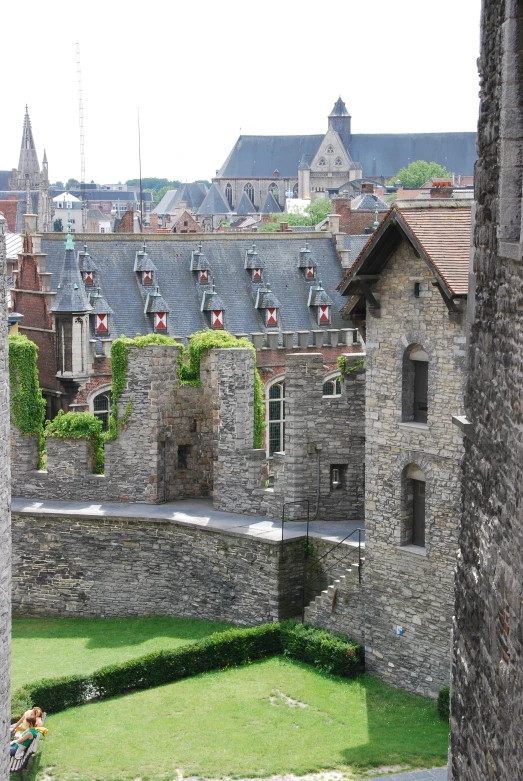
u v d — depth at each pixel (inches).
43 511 1700.3
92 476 1780.3
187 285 2807.6
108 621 1670.8
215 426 1688.0
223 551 1578.5
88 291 2679.6
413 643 1322.6
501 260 573.0
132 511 1699.1
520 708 523.8
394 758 1162.6
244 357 1660.9
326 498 1610.5
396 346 1311.5
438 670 1294.3
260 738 1222.9
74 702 1332.4
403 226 1240.8
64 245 2746.1
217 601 1594.5
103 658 1482.5
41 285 2669.8
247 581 1551.4
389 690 1336.1
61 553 1699.1
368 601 1373.0
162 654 1385.3
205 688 1362.0
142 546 1660.9
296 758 1171.9
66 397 2625.5
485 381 613.9
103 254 2758.4
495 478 587.5
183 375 1781.5
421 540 1331.2
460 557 685.9
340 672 1375.5
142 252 2778.1
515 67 539.5
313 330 2886.3
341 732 1230.9
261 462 1664.6
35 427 1815.9
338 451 1601.9
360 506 1612.9
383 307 1321.4
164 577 1653.5
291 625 1461.6
